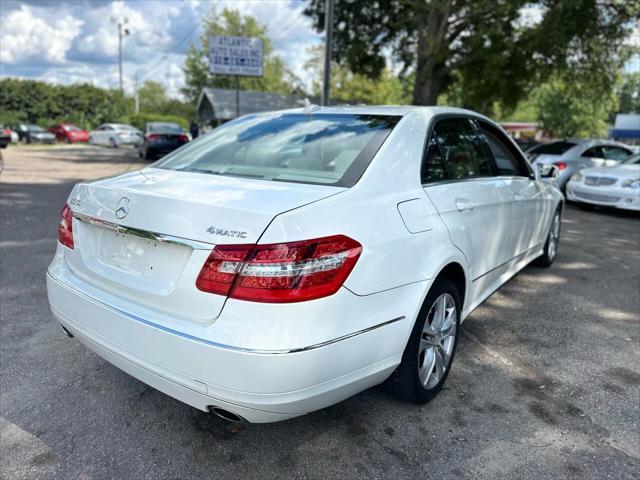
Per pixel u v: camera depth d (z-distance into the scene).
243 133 3.31
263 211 1.93
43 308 3.96
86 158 20.06
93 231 2.44
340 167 2.52
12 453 2.31
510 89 19.27
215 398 1.93
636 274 5.35
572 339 3.66
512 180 3.87
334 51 20.05
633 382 3.05
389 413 2.68
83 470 2.21
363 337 2.10
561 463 2.31
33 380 2.93
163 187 2.35
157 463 2.27
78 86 47.88
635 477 2.22
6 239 6.09
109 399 2.76
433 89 18.48
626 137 38.03
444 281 2.73
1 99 44.16
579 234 7.61
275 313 1.84
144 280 2.15
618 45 15.99
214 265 1.90
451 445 2.43
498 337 3.68
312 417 2.64
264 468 2.25
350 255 2.03
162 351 2.01
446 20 15.80
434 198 2.70
